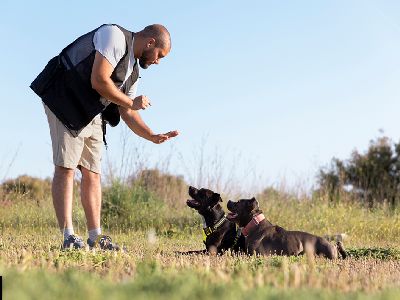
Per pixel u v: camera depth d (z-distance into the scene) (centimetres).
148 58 677
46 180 1526
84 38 657
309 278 348
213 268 446
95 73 638
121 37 652
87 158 712
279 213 1352
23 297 230
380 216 1416
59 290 257
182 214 1348
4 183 1397
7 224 1186
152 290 271
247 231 766
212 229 798
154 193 1419
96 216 719
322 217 1359
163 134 716
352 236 1243
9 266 396
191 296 253
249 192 1425
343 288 335
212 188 1372
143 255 625
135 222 1286
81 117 662
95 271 420
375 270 527
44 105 677
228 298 249
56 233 1063
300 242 747
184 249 861
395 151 2541
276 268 455
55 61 668
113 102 656
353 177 2458
